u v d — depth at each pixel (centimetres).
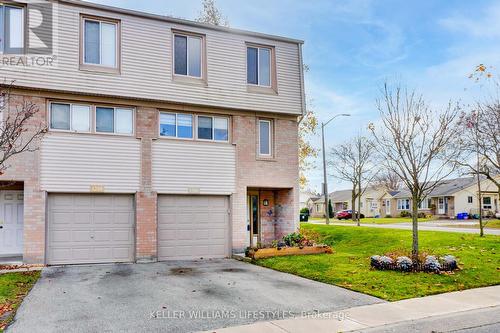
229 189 1514
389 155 2336
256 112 1578
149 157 1399
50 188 1269
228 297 882
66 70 1300
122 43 1382
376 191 5981
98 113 1356
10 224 1381
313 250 1459
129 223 1374
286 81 1634
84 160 1316
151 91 1403
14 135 998
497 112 1859
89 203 1333
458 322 714
